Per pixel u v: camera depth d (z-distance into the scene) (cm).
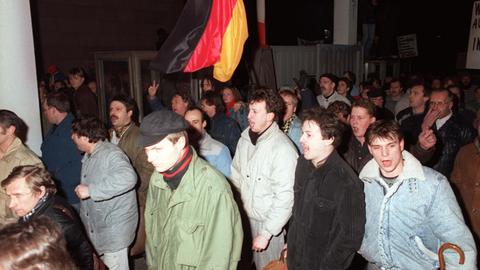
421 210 244
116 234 346
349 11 1140
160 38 1098
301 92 710
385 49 1301
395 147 241
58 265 146
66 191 412
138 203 397
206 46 444
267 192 334
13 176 251
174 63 449
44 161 422
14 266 139
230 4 439
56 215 253
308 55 1034
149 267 279
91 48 1102
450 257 236
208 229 244
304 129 272
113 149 347
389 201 252
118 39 1154
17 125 355
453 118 433
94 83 820
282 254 314
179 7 1291
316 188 272
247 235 358
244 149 361
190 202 244
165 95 688
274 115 337
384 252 258
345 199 260
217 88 715
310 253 275
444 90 422
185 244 243
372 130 246
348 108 419
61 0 1034
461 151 382
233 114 613
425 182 243
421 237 253
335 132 267
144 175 397
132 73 643
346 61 1103
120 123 414
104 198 329
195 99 711
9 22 438
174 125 231
